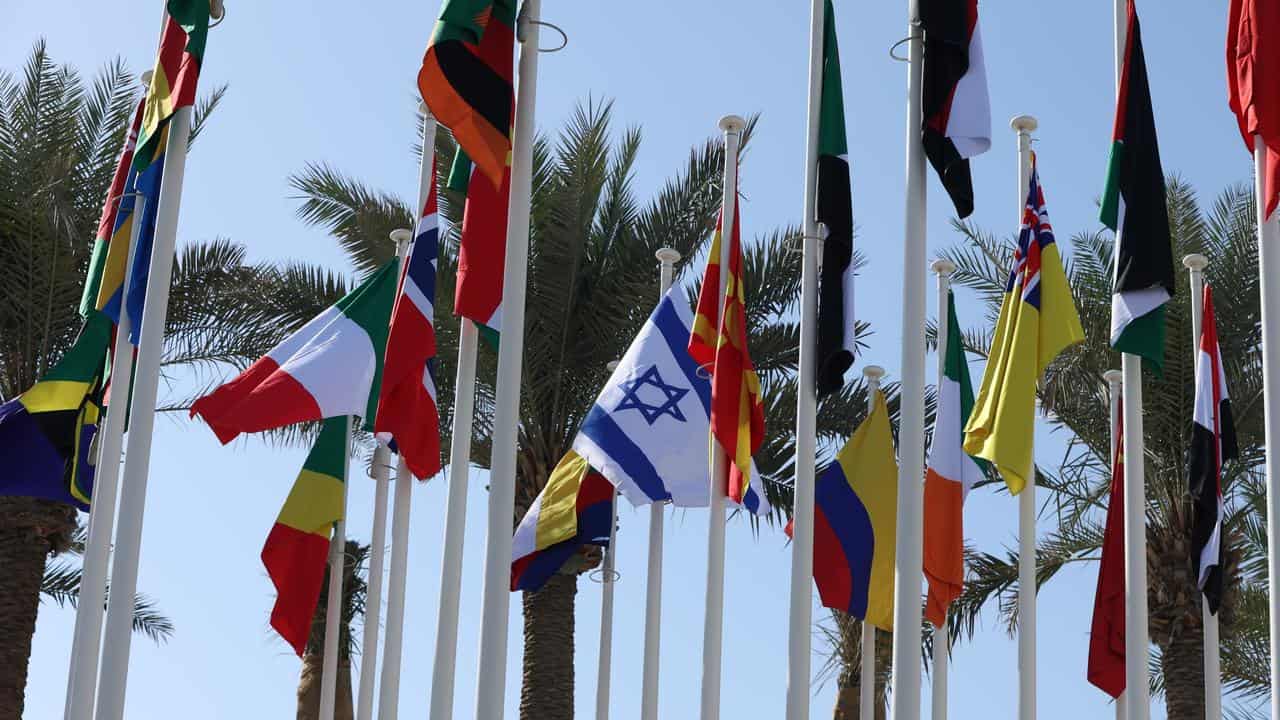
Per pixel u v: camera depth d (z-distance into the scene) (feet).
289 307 78.43
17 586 70.08
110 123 76.07
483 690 37.96
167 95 47.01
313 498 60.44
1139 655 48.88
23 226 71.46
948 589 56.70
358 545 85.92
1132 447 50.11
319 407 55.52
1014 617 77.41
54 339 74.08
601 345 75.77
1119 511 60.70
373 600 62.34
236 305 77.97
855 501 58.29
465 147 41.75
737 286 51.88
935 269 60.54
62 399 57.00
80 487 57.21
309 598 59.41
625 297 75.41
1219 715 54.60
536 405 75.97
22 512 70.64
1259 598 88.02
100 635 43.93
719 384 50.31
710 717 48.26
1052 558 77.71
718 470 50.06
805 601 44.27
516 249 40.88
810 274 46.73
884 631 79.61
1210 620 54.95
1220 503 55.42
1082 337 53.83
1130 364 50.70
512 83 42.70
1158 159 50.39
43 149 73.05
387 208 79.87
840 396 78.02
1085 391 76.23
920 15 44.70
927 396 79.51
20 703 69.36
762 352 76.43
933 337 80.07
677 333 58.65
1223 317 74.90
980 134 44.11
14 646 69.46
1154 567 73.51
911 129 44.24
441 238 77.71
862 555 57.72
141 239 47.96
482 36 41.88
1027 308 53.72
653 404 56.95
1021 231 55.67
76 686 43.24
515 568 64.03
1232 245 75.31
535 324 75.56
